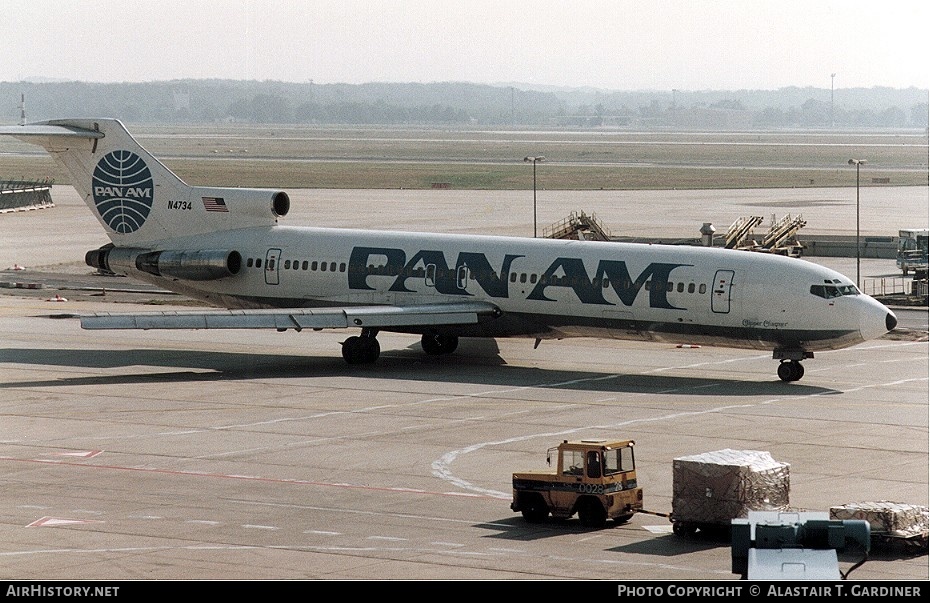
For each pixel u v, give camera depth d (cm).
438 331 14275
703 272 13038
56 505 8262
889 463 9388
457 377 13312
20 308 18788
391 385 12825
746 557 5984
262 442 10194
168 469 9294
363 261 14650
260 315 13500
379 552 7169
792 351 12938
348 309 13738
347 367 14012
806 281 12706
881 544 7131
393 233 14900
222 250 15238
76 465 9425
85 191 16150
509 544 7362
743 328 12888
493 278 13962
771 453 9725
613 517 7738
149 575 6694
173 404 11812
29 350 15162
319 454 9769
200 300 15862
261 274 15188
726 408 11569
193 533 7575
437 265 14262
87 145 15988
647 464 9394
